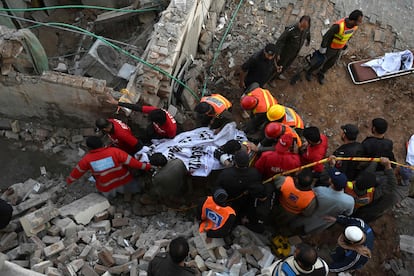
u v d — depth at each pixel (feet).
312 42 28.50
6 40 19.93
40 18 31.45
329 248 20.79
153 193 21.79
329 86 27.17
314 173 19.58
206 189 22.33
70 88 21.12
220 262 17.67
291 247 20.03
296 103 26.48
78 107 22.49
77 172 19.25
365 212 18.85
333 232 21.30
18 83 21.39
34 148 23.86
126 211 21.17
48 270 16.25
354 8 30.32
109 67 24.95
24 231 18.15
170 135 20.92
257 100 20.61
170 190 19.20
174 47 21.84
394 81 27.17
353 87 27.17
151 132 21.33
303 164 19.65
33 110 23.45
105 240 19.01
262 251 18.38
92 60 24.61
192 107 24.63
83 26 31.19
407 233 22.02
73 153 23.75
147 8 28.25
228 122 20.94
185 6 23.02
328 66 26.17
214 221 16.83
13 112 23.89
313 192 17.47
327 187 17.54
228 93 26.08
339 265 16.89
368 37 29.07
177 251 13.32
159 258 14.62
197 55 27.55
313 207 17.51
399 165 20.40
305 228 19.24
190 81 24.94
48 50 29.78
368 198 18.19
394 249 21.49
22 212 19.36
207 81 26.32
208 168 19.98
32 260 16.94
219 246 18.20
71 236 18.26
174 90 24.06
